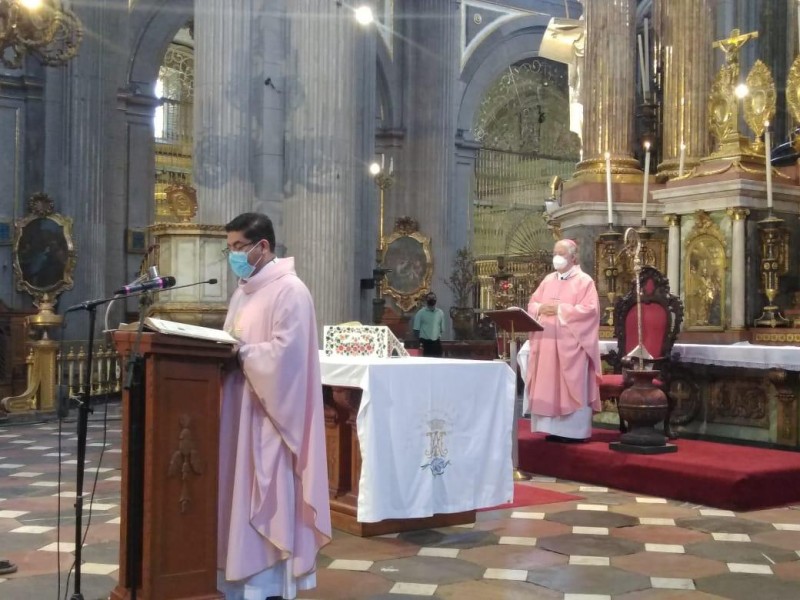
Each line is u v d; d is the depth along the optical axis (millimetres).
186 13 22031
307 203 11297
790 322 9391
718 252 9758
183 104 29016
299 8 11344
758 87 10406
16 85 18594
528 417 11148
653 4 12922
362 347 6316
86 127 18172
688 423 9289
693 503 6828
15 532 5746
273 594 4039
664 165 11844
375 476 5496
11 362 13172
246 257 4148
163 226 10648
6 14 8820
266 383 3898
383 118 24719
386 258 21188
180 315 10430
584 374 8148
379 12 24328
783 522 6180
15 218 18500
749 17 13375
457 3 27703
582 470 7766
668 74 12023
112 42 18641
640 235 9797
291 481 3992
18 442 10055
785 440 8398
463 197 27969
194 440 3824
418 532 5828
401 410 5660
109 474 7953
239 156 11359
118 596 3895
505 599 4398
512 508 6613
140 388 3799
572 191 11945
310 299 4117
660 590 4562
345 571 4887
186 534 3803
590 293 8242
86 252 18016
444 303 24125
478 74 28328
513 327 7426
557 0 29828
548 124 32031
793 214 9922
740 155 9891
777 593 4531
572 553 5293
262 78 11375
